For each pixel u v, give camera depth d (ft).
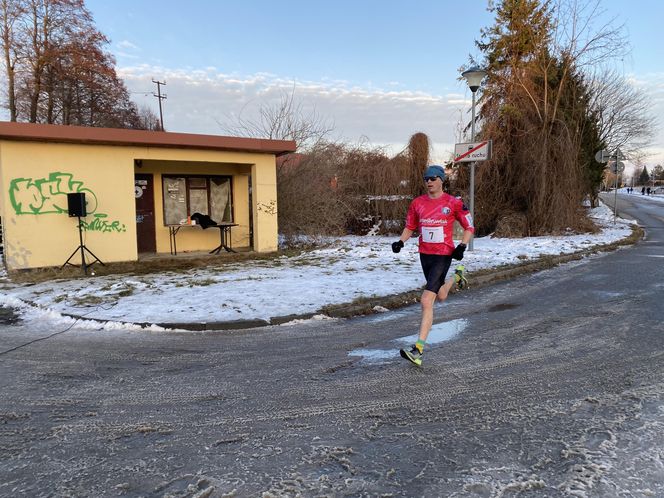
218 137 38.14
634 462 9.82
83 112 116.88
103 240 35.76
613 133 108.06
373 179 62.49
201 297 25.55
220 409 12.87
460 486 9.15
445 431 11.41
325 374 15.38
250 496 8.95
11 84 99.55
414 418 12.14
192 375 15.44
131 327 20.98
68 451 10.75
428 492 8.98
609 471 9.52
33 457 10.50
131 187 36.37
